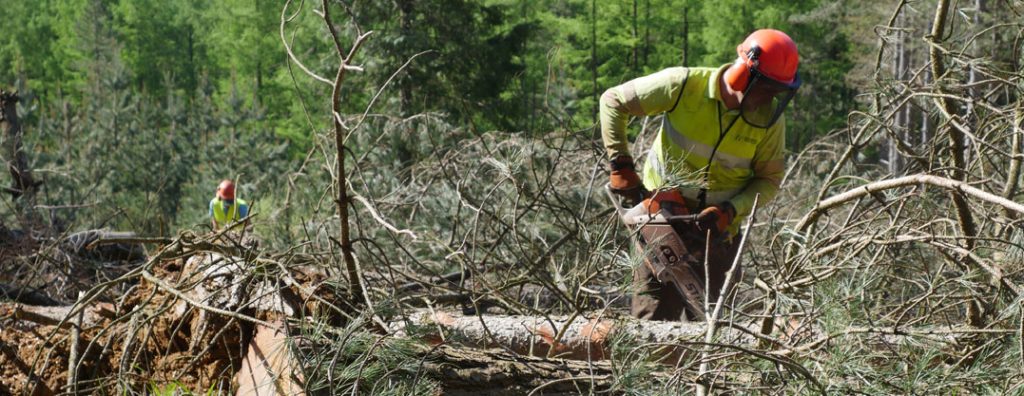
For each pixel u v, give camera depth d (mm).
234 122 26047
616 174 3643
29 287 4574
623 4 33125
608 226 3408
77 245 5496
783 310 2689
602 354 2924
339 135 2701
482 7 18219
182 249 3055
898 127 3742
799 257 2850
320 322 2559
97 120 26156
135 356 2848
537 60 23531
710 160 3607
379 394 2275
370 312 2500
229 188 8719
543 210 4645
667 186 3020
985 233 3637
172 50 55500
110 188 22875
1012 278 2936
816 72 28672
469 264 3051
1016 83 3447
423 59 15820
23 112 22828
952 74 3607
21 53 56812
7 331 3094
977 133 3641
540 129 5133
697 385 2275
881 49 3836
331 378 2258
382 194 6230
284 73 27203
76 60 53938
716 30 29922
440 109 16141
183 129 26766
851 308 2529
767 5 29516
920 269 3305
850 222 3910
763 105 3537
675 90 3537
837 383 2275
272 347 2588
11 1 57062
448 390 2445
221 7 41188
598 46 34656
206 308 2631
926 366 2361
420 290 3812
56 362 2941
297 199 6293
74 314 2857
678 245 3377
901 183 2643
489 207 4848
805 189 5320
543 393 2514
